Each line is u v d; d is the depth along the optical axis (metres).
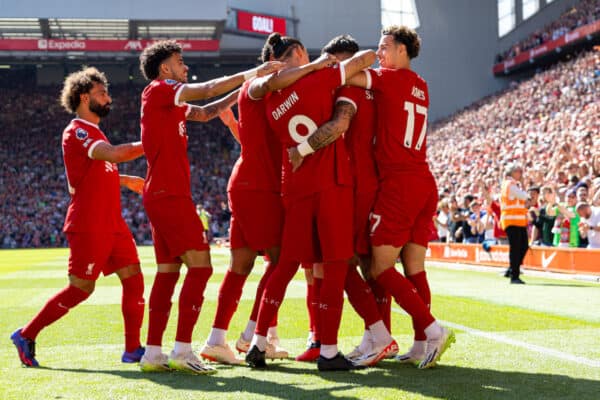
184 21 35.97
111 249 4.12
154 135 3.84
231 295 4.11
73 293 4.05
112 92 46.81
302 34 44.34
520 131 28.36
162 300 3.86
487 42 46.44
